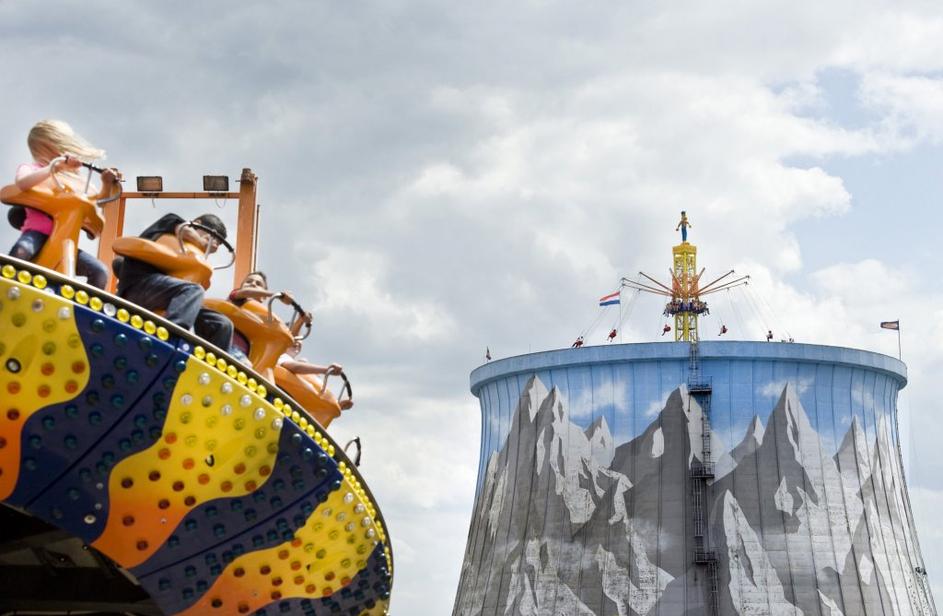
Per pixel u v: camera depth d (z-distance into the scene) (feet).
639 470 271.28
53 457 46.83
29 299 43.73
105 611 65.36
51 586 64.80
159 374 47.32
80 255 55.11
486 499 296.92
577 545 270.26
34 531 57.88
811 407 272.72
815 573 259.19
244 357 61.41
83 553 63.98
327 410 70.59
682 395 274.16
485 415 312.71
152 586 52.49
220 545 53.67
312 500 56.08
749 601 257.75
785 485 266.16
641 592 262.26
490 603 278.87
